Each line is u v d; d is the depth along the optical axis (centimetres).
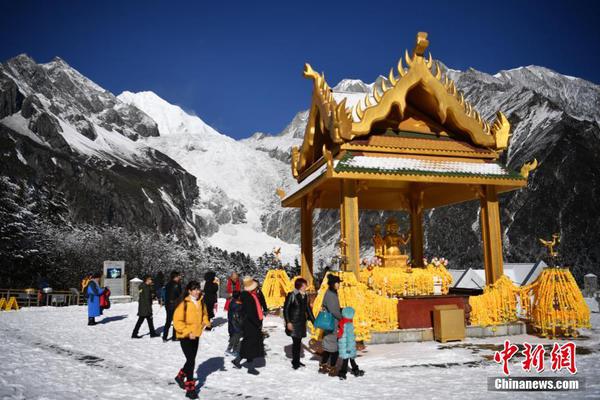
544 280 1347
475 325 1348
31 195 6012
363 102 1694
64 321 2064
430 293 1501
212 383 888
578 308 1302
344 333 917
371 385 851
